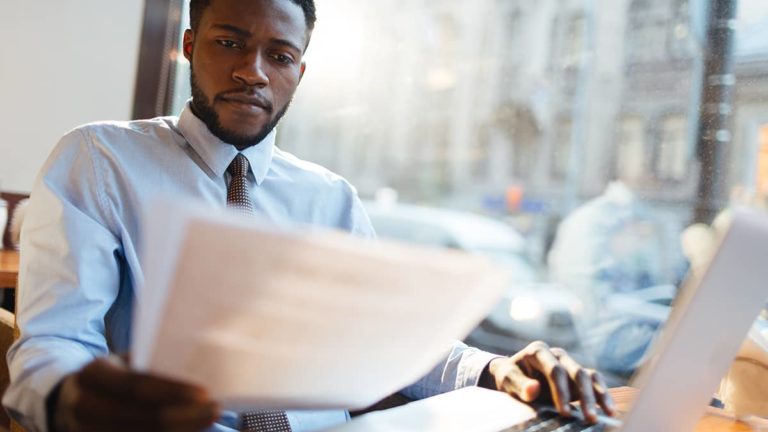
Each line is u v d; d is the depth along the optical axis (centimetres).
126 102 239
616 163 291
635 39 287
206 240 34
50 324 81
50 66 227
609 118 353
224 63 97
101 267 90
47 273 85
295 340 39
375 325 40
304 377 42
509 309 308
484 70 545
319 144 568
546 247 406
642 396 53
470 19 553
